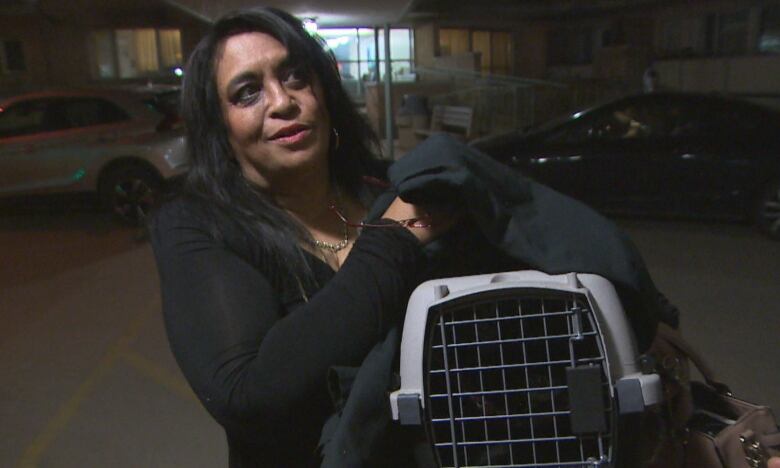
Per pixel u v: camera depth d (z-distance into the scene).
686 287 5.36
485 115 15.61
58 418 3.69
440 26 19.56
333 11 9.03
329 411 1.15
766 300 5.00
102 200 8.52
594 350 1.03
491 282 1.05
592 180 7.23
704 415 1.29
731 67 16.61
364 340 1.06
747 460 1.20
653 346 1.23
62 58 17.45
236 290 1.12
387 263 1.10
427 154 1.12
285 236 1.23
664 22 18.81
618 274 1.06
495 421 1.05
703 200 6.86
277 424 1.07
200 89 1.28
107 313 5.38
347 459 1.01
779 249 6.30
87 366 4.38
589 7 18.06
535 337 1.03
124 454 3.31
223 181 1.26
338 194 1.47
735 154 6.64
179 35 18.66
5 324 5.23
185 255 1.16
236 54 1.26
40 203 8.61
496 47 21.22
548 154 7.36
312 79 1.32
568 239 1.08
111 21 16.69
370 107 16.05
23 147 8.41
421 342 1.03
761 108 6.82
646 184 7.03
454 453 1.02
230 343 1.07
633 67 18.41
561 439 1.01
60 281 6.31
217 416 1.08
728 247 6.42
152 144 8.34
